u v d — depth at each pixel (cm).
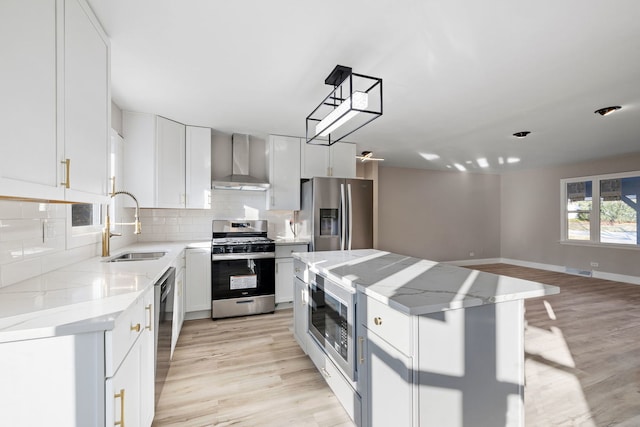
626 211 532
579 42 187
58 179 124
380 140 426
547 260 646
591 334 299
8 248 139
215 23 171
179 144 347
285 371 234
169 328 214
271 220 430
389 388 133
